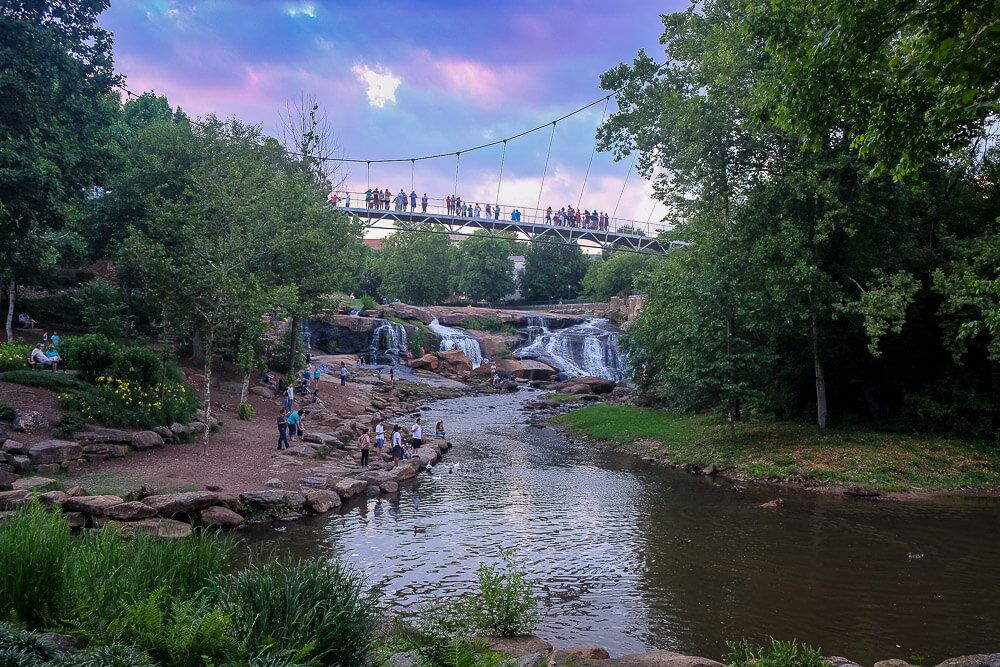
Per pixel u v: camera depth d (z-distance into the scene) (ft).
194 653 16.72
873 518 58.80
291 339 136.77
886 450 79.36
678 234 96.48
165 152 120.98
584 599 38.88
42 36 73.26
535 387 207.31
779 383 99.30
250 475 66.13
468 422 134.51
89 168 82.02
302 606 19.25
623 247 226.38
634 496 68.08
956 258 84.79
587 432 112.57
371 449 91.71
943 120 30.45
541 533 53.57
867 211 80.84
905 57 35.12
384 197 218.38
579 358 240.32
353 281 140.77
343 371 160.45
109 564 22.86
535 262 382.63
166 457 68.54
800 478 73.72
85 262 136.77
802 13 34.12
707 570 44.29
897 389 91.20
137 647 16.98
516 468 84.89
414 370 210.59
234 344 124.47
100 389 74.23
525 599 30.04
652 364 123.75
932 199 87.92
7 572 19.80
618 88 96.12
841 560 46.50
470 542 50.70
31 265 89.10
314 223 118.01
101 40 84.23
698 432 97.14
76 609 18.86
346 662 19.13
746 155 86.07
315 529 53.93
